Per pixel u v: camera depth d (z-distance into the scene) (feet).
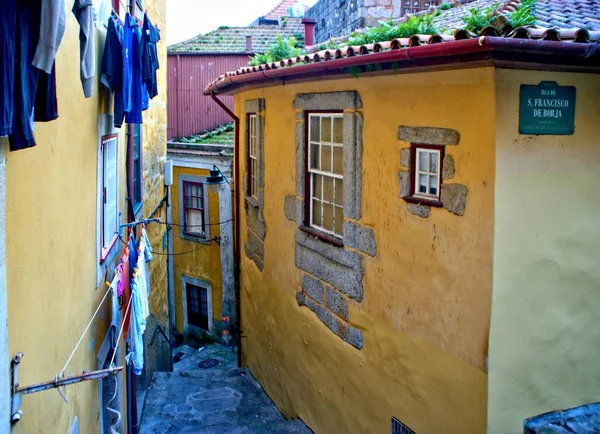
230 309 49.65
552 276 15.35
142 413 29.50
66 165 15.46
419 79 16.53
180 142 53.72
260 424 26.55
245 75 24.91
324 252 22.52
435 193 16.65
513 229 14.70
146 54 22.79
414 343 17.63
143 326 21.35
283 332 27.45
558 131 14.88
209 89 31.48
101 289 20.94
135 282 20.40
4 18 9.00
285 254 26.43
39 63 10.16
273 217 27.61
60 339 14.62
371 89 18.76
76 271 16.63
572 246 15.46
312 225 24.08
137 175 32.76
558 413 15.88
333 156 21.99
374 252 19.27
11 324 10.82
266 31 60.80
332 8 45.60
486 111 14.37
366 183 19.43
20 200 11.50
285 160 25.64
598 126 15.39
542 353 15.49
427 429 17.26
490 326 14.74
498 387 15.05
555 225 15.20
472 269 15.19
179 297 53.67
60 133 14.83
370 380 20.01
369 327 19.93
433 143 16.17
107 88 21.43
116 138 24.14
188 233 51.65
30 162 12.20
